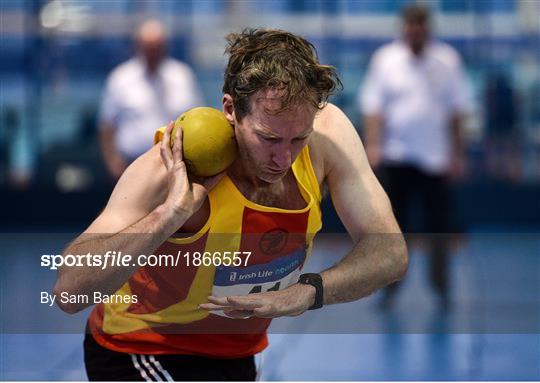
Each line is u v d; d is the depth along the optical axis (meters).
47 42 21.52
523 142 21.78
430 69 15.77
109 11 21.62
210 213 6.00
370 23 21.56
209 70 21.58
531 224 21.80
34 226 21.53
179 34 21.67
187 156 5.78
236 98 5.66
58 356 10.50
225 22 21.72
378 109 15.88
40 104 21.53
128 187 6.01
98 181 21.62
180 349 6.56
